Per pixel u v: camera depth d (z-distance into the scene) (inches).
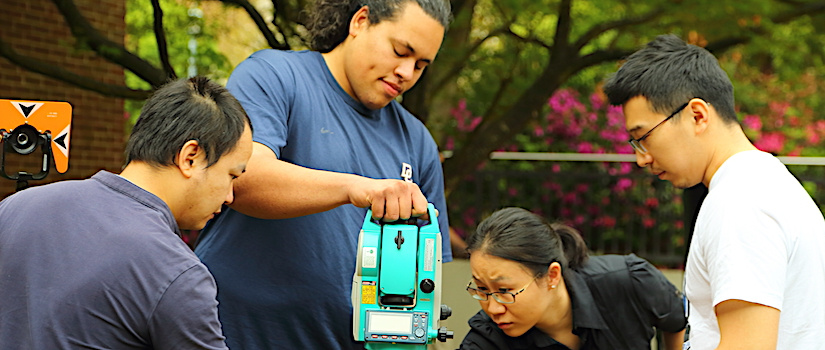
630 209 733.9
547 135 781.9
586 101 808.9
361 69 225.8
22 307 156.3
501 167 767.7
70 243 157.1
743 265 164.7
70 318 152.6
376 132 240.1
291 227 223.1
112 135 745.6
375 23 223.6
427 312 198.4
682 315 270.2
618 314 260.5
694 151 188.2
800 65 688.4
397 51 222.2
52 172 686.5
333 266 226.8
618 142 761.0
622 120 769.6
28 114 319.6
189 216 176.2
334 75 233.9
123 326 153.6
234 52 719.1
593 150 767.7
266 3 735.1
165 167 167.6
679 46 193.5
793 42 615.2
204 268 162.2
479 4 659.4
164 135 166.9
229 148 172.4
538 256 237.6
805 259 169.6
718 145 187.3
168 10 624.4
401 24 220.2
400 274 197.5
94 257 155.1
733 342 165.0
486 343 253.1
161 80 503.8
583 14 677.3
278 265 224.4
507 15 645.9
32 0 674.8
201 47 619.5
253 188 202.7
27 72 676.1
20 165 661.9
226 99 175.8
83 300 153.0
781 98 887.1
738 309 164.6
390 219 197.8
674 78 187.2
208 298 158.6
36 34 679.1
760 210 167.2
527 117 625.3
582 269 263.7
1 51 492.1
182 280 155.8
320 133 226.5
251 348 227.3
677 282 618.2
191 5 621.3
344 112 233.1
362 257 198.4
